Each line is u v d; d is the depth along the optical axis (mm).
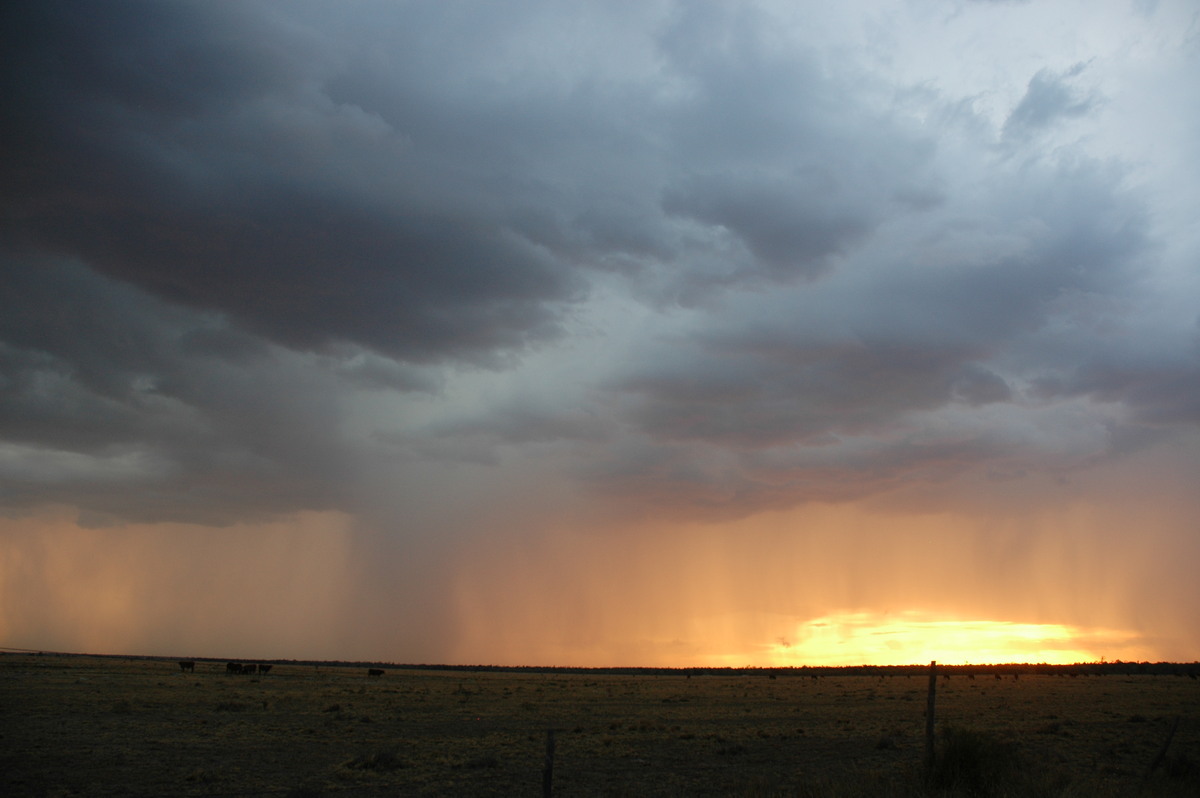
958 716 52844
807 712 58062
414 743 36812
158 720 44312
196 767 28797
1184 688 94188
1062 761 29438
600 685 109312
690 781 26406
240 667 113062
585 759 32125
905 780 20203
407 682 108375
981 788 19109
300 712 52688
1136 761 29641
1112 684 108125
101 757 30531
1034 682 119188
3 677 77562
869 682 123812
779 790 21125
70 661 158250
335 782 26188
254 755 32250
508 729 44562
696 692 89438
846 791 19125
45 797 22828
